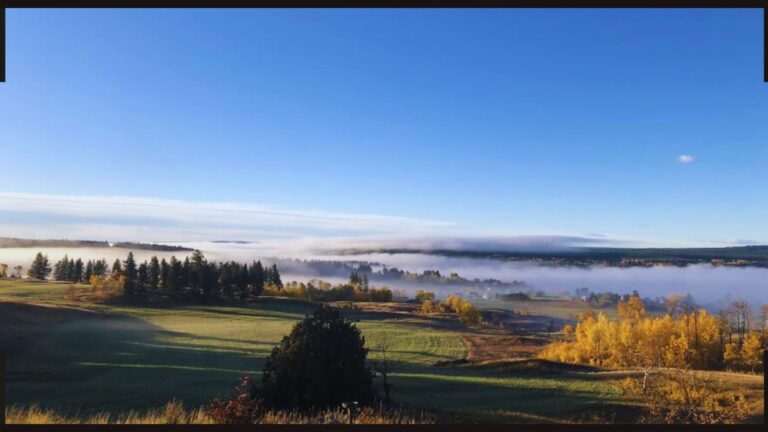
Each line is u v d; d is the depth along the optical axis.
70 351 60.56
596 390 43.09
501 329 129.25
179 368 49.78
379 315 137.75
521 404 37.50
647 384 41.00
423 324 123.88
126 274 142.50
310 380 24.72
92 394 35.25
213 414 11.10
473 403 36.97
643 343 75.12
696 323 77.00
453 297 164.50
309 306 147.88
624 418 32.78
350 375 25.59
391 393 38.28
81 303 118.38
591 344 82.81
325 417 12.48
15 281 161.38
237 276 154.88
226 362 55.84
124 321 99.38
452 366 61.19
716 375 43.38
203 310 126.19
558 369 54.97
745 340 71.31
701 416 25.84
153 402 32.44
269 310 133.38
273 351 26.78
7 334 66.44
